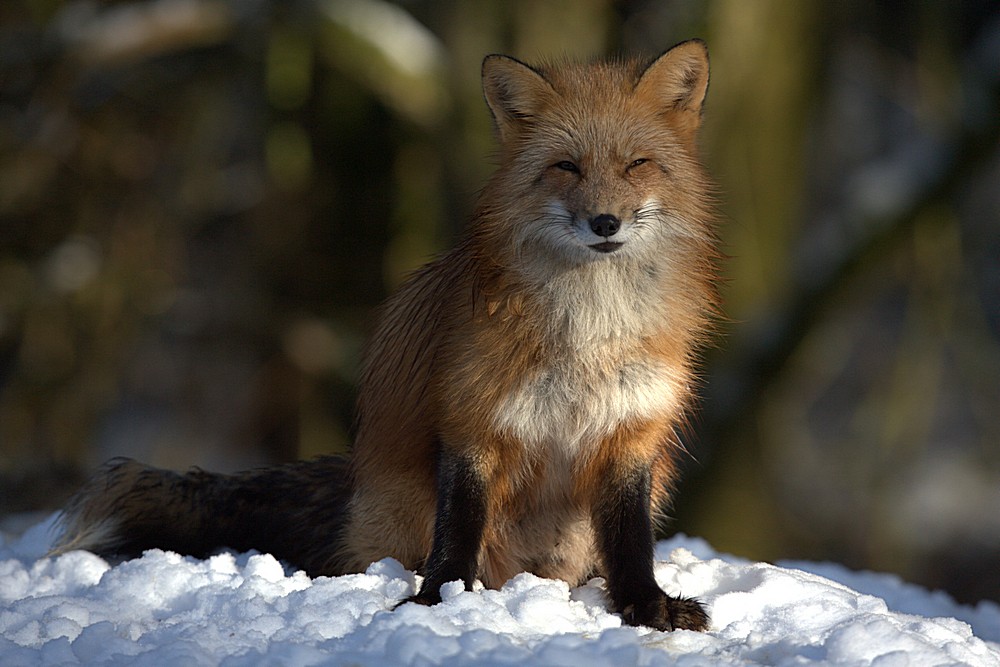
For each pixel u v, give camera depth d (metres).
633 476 5.61
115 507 6.59
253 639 4.55
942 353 20.03
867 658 4.48
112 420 18.91
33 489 16.03
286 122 16.97
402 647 4.29
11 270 16.20
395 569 5.58
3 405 15.98
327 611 4.79
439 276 5.96
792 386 17.27
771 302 16.42
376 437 6.08
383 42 16.03
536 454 5.69
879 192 16.36
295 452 19.47
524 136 5.70
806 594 5.40
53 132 16.11
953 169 15.91
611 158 5.50
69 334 16.20
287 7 15.93
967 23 19.67
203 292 18.72
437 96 16.22
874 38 18.97
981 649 4.96
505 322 5.45
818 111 17.62
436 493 5.68
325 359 18.75
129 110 17.12
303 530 6.54
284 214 19.22
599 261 5.47
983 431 19.14
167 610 5.10
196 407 19.09
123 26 15.98
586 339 5.46
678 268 5.64
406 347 5.98
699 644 4.73
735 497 16.11
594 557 6.05
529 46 16.17
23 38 16.31
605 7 16.48
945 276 16.48
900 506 19.44
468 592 4.93
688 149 5.88
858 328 24.41
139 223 16.89
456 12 16.36
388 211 19.73
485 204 5.68
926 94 16.48
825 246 16.52
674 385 5.62
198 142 17.36
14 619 4.93
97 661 4.37
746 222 16.28
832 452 21.73
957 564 20.52
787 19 16.12
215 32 16.33
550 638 4.45
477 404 5.48
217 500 6.69
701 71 5.87
